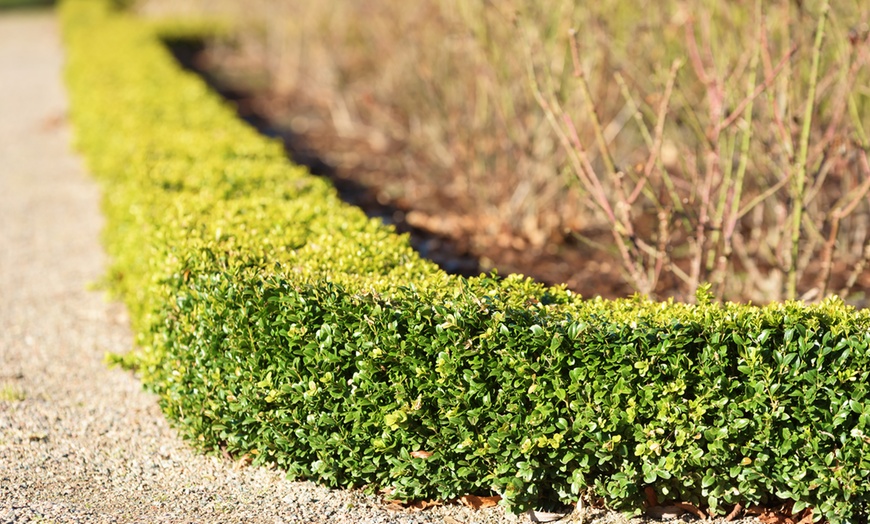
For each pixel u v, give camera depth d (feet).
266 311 12.53
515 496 12.11
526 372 11.76
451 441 12.17
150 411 15.29
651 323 11.77
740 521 12.09
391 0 32.30
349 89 38.78
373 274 13.70
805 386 11.51
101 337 18.24
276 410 12.65
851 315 11.74
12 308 19.67
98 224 25.53
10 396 15.55
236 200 17.42
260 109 40.96
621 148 26.17
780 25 18.93
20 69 52.60
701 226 16.07
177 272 13.92
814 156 17.30
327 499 12.69
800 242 21.15
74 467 13.48
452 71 27.40
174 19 58.03
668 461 11.66
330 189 19.22
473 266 21.29
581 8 21.88
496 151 25.04
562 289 13.37
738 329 11.60
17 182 29.55
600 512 12.30
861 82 19.80
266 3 48.08
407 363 12.09
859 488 11.50
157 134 23.50
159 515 12.21
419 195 26.94
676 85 19.80
